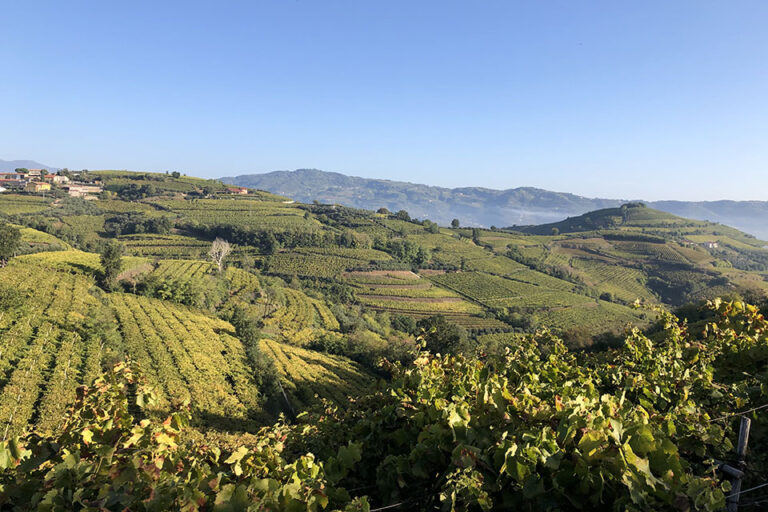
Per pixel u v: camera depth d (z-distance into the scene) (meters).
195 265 92.69
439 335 39.03
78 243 99.38
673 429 4.24
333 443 5.24
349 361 58.19
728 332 7.05
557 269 144.50
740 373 6.36
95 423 4.01
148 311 54.97
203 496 2.97
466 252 147.12
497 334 84.81
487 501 3.06
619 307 115.00
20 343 32.16
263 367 41.69
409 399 5.03
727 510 3.87
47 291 46.94
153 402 4.59
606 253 173.88
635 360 7.21
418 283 111.50
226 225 124.38
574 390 4.96
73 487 3.09
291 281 99.56
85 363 33.22
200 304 67.50
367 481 4.43
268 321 70.19
